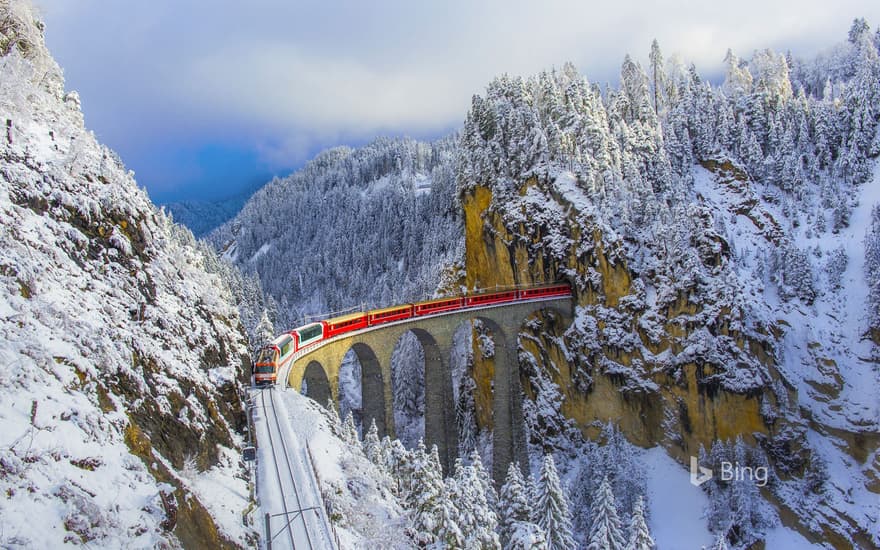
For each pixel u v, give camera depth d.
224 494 26.44
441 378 82.44
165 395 26.31
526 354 99.56
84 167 32.09
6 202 24.70
